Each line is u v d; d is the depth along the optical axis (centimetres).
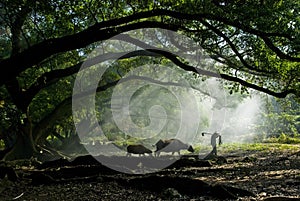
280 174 1653
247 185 1331
